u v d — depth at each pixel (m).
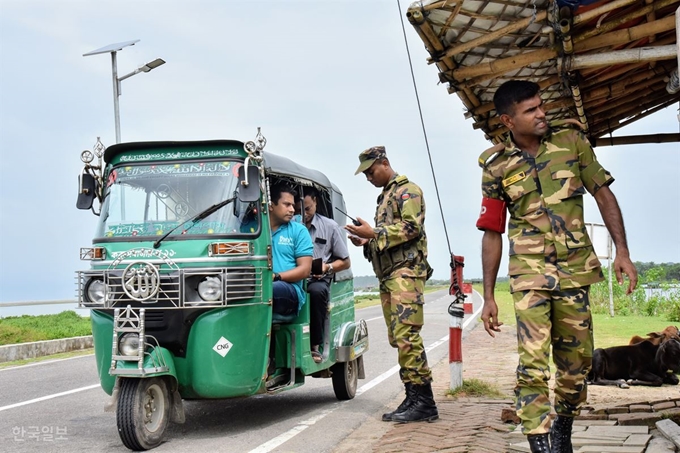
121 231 6.30
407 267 6.54
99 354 6.12
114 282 5.97
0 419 7.34
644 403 6.51
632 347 8.64
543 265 4.26
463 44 5.20
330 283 7.77
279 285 6.75
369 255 6.79
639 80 5.91
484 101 6.22
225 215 6.20
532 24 4.93
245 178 6.11
